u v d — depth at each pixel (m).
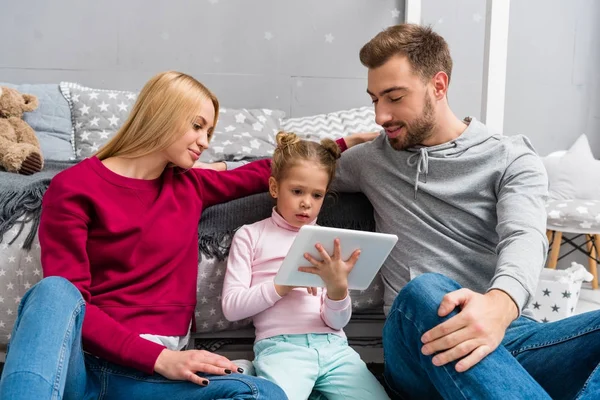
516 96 2.71
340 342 1.28
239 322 1.44
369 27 2.56
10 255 1.33
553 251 2.41
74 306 0.96
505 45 1.84
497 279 1.05
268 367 1.21
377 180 1.39
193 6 2.46
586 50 2.70
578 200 2.35
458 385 0.94
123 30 2.44
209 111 1.27
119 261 1.20
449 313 0.98
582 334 1.04
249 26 2.50
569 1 2.67
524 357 1.11
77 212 1.16
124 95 2.24
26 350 0.87
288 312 1.28
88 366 1.08
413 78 1.27
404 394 1.18
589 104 2.73
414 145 1.35
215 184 1.39
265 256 1.32
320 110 2.57
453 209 1.33
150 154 1.24
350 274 1.23
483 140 1.33
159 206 1.25
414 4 2.44
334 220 1.46
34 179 1.48
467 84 2.65
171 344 1.21
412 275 1.32
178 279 1.26
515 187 1.25
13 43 2.40
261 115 2.33
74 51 2.43
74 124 2.17
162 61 2.47
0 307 1.35
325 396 1.28
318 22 2.53
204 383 1.01
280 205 1.35
